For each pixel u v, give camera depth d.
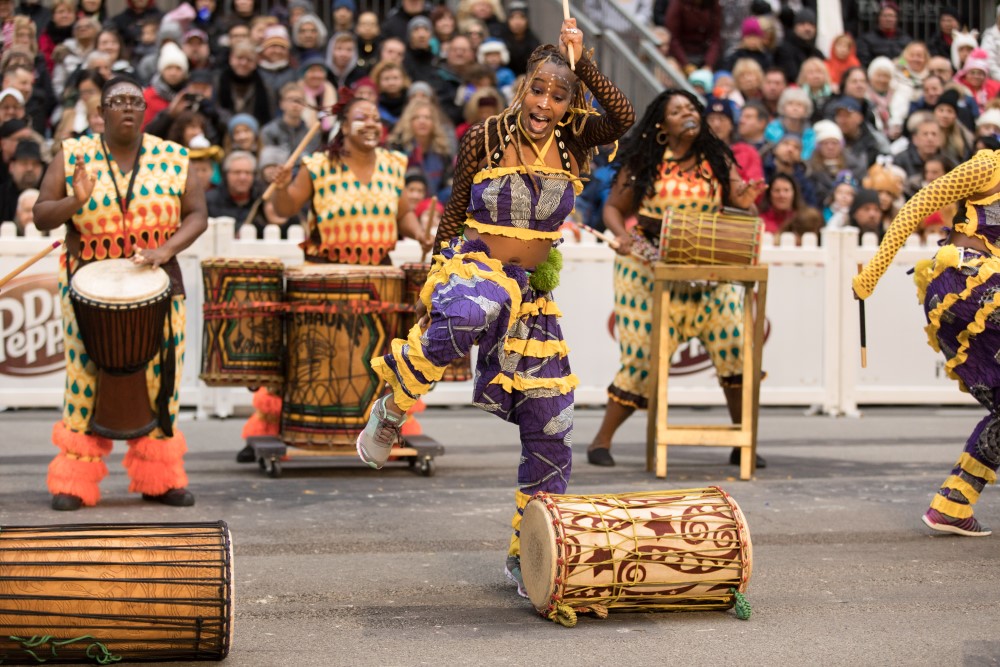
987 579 9.37
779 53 24.81
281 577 9.27
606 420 14.28
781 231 19.39
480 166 8.44
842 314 18.67
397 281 13.28
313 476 13.34
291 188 13.38
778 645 7.75
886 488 12.78
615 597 8.09
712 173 13.80
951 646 7.77
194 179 11.55
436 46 24.06
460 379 13.90
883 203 20.39
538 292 8.58
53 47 23.42
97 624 7.06
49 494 12.19
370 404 13.19
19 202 17.91
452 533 10.66
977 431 10.65
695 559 8.09
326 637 7.88
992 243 10.33
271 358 13.27
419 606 8.59
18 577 7.01
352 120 13.28
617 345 18.38
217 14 24.62
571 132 8.61
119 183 11.24
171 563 7.19
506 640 7.82
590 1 25.48
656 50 24.25
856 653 7.61
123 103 11.11
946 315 10.38
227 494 12.27
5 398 17.28
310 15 23.17
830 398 18.69
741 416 13.86
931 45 27.67
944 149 22.77
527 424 8.66
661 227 13.70
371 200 13.41
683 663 7.39
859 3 28.08
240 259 13.10
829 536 10.67
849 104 22.44
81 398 11.44
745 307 13.45
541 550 8.11
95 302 10.57
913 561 9.87
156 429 11.61
